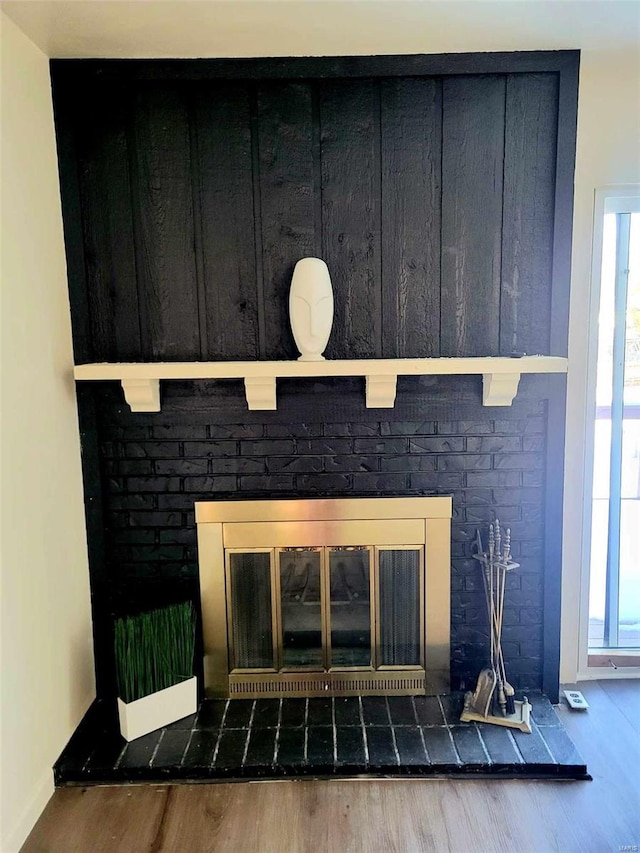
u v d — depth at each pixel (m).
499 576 2.01
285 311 2.01
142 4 1.56
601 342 2.25
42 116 1.82
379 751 1.83
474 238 1.98
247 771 1.78
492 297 2.01
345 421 2.04
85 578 2.07
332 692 2.14
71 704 1.94
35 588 1.72
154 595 2.13
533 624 2.14
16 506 1.63
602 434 2.31
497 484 2.08
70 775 1.78
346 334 2.02
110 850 1.56
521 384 2.02
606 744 1.93
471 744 1.86
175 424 2.04
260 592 2.13
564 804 1.69
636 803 1.69
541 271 2.00
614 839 1.57
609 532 2.36
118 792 1.76
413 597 2.13
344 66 1.89
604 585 2.38
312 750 1.84
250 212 1.97
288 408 2.03
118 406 2.04
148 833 1.61
